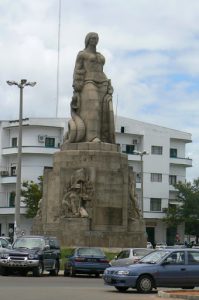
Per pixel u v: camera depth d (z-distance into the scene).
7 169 83.06
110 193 38.25
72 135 39.47
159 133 87.31
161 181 86.62
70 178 38.47
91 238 37.03
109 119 39.97
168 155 87.50
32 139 81.75
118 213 38.25
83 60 40.38
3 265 29.70
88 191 37.91
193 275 22.61
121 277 21.83
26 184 76.00
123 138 85.56
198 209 80.94
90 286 24.45
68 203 38.00
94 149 38.66
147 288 21.92
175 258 22.69
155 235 84.38
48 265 30.88
